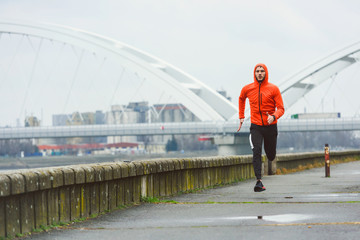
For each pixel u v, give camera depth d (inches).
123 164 397.7
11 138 4724.4
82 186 340.5
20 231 274.1
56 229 295.6
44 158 6254.9
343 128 4163.4
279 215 317.4
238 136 4456.2
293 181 679.1
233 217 316.5
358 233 248.5
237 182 708.7
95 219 335.0
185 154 5718.5
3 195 254.4
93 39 4062.5
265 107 446.0
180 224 296.8
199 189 566.6
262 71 440.5
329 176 771.4
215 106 4424.2
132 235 265.0
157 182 466.3
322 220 291.7
